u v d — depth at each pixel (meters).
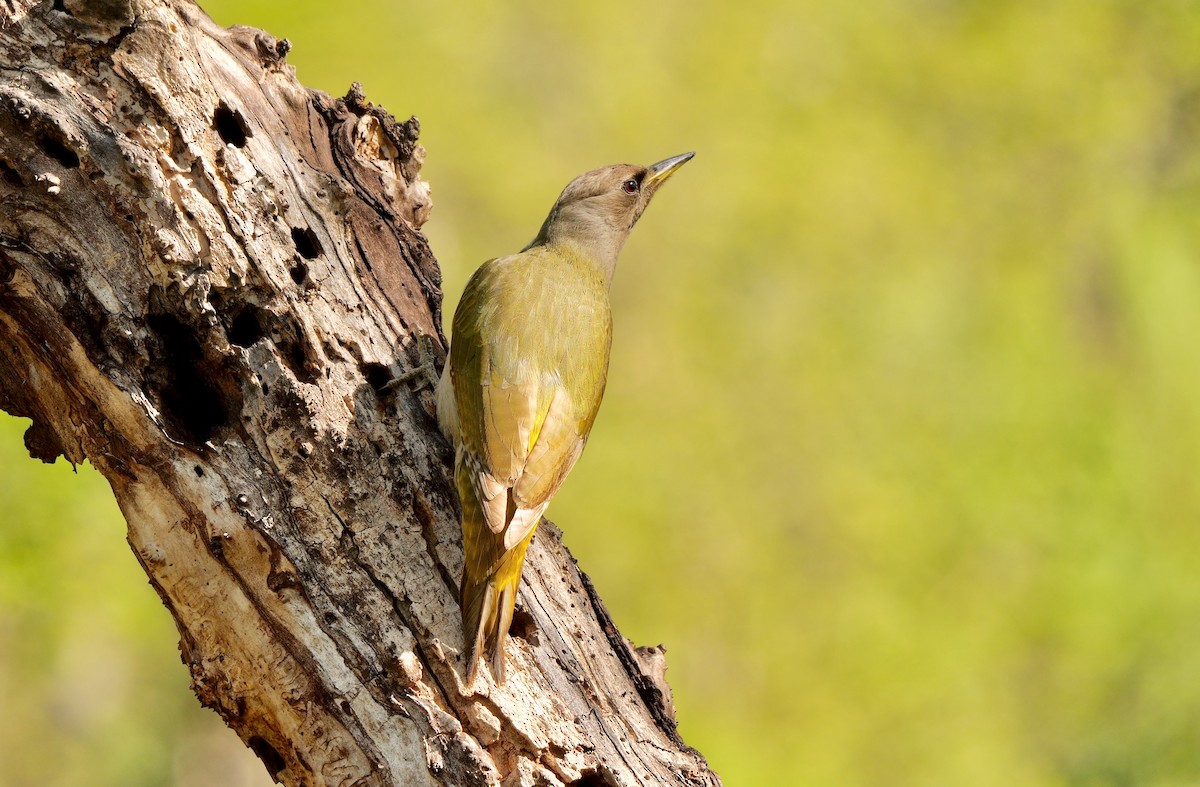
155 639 12.98
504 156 17.14
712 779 6.87
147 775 13.01
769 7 20.38
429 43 17.06
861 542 16.78
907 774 15.26
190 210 6.34
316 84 15.92
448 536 6.54
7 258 6.25
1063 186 21.45
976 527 17.47
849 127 20.27
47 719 12.59
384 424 6.58
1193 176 22.62
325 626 6.18
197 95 6.52
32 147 6.24
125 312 6.30
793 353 18.09
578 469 16.23
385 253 7.15
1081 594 17.28
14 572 11.78
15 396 6.62
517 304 7.38
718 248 18.44
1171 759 16.33
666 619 15.67
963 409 18.61
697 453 16.83
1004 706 16.31
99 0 6.31
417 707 6.11
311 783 6.23
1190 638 17.17
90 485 12.11
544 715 6.35
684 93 19.31
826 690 15.63
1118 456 18.98
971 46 21.89
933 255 19.94
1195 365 20.91
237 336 6.58
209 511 6.21
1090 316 20.92
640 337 17.47
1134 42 22.97
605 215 8.45
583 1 18.61
